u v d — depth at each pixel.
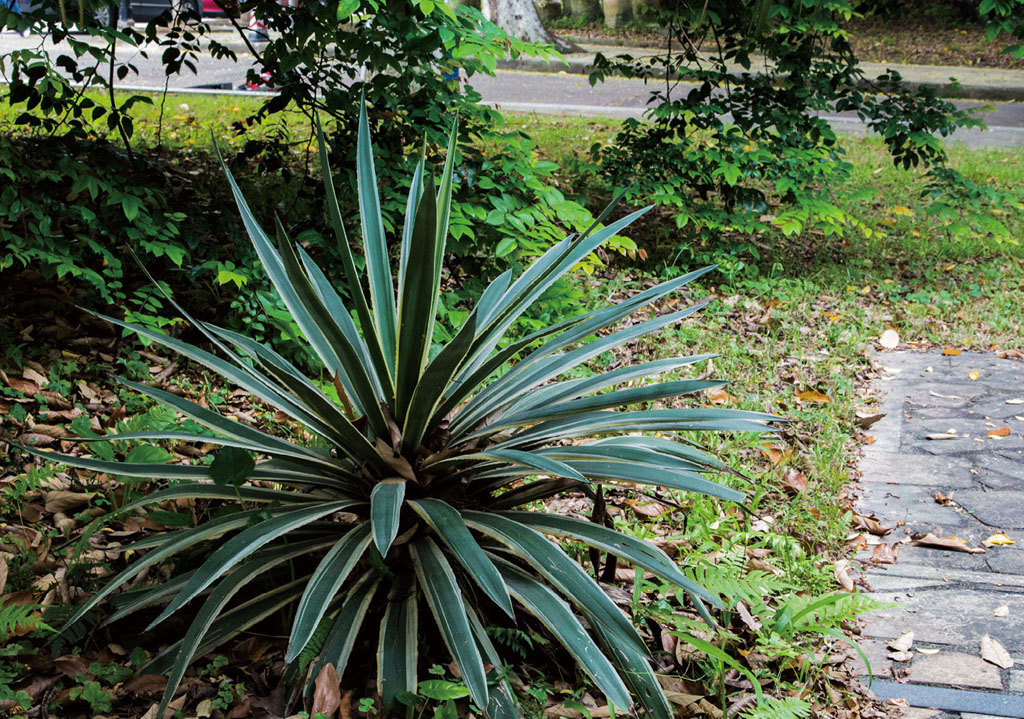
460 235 4.16
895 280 6.32
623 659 2.14
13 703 1.97
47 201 3.74
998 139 11.32
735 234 6.92
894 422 4.30
